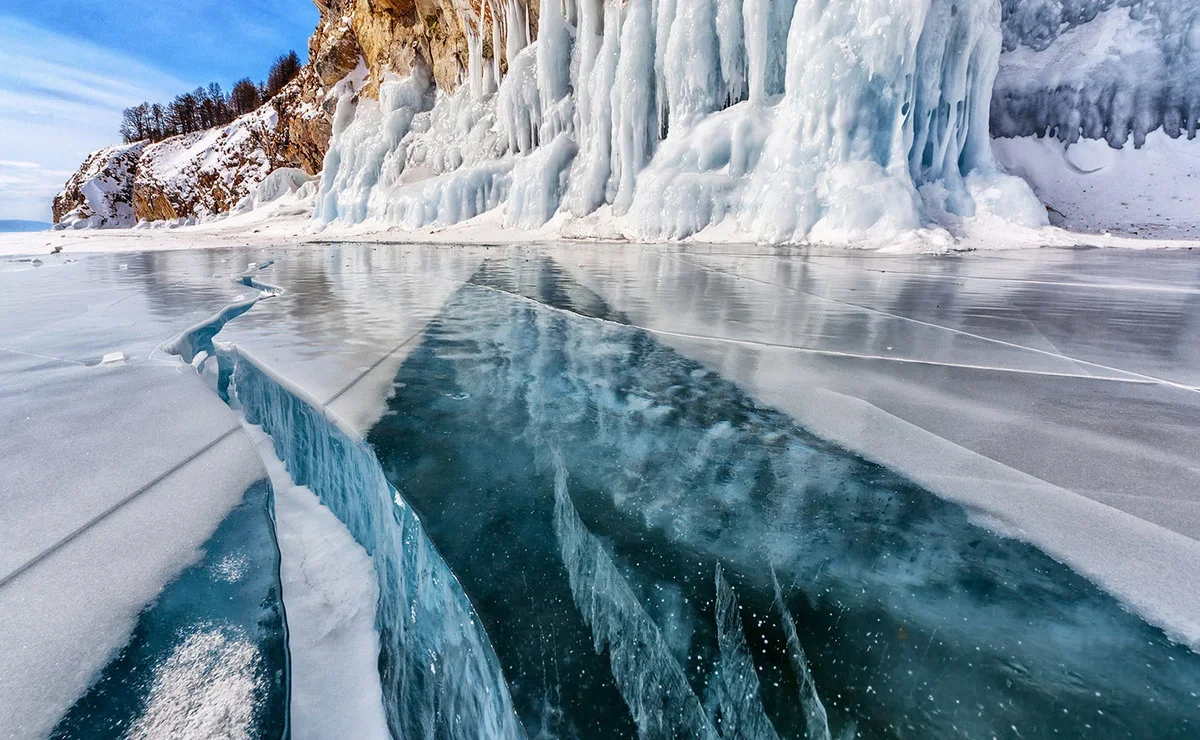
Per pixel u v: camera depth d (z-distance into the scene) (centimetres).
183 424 179
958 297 374
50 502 132
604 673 91
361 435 168
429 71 1684
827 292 400
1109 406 175
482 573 108
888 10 714
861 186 751
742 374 218
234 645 94
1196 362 223
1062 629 83
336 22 2089
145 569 110
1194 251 672
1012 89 1172
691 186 909
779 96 934
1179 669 75
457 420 179
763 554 107
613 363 238
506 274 541
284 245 1159
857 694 79
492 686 91
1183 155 1048
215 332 350
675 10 958
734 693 85
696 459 147
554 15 1166
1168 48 1061
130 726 78
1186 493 119
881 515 116
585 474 142
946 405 179
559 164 1189
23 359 255
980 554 101
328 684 109
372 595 141
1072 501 117
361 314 355
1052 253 656
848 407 179
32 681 83
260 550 118
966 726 73
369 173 1616
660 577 102
